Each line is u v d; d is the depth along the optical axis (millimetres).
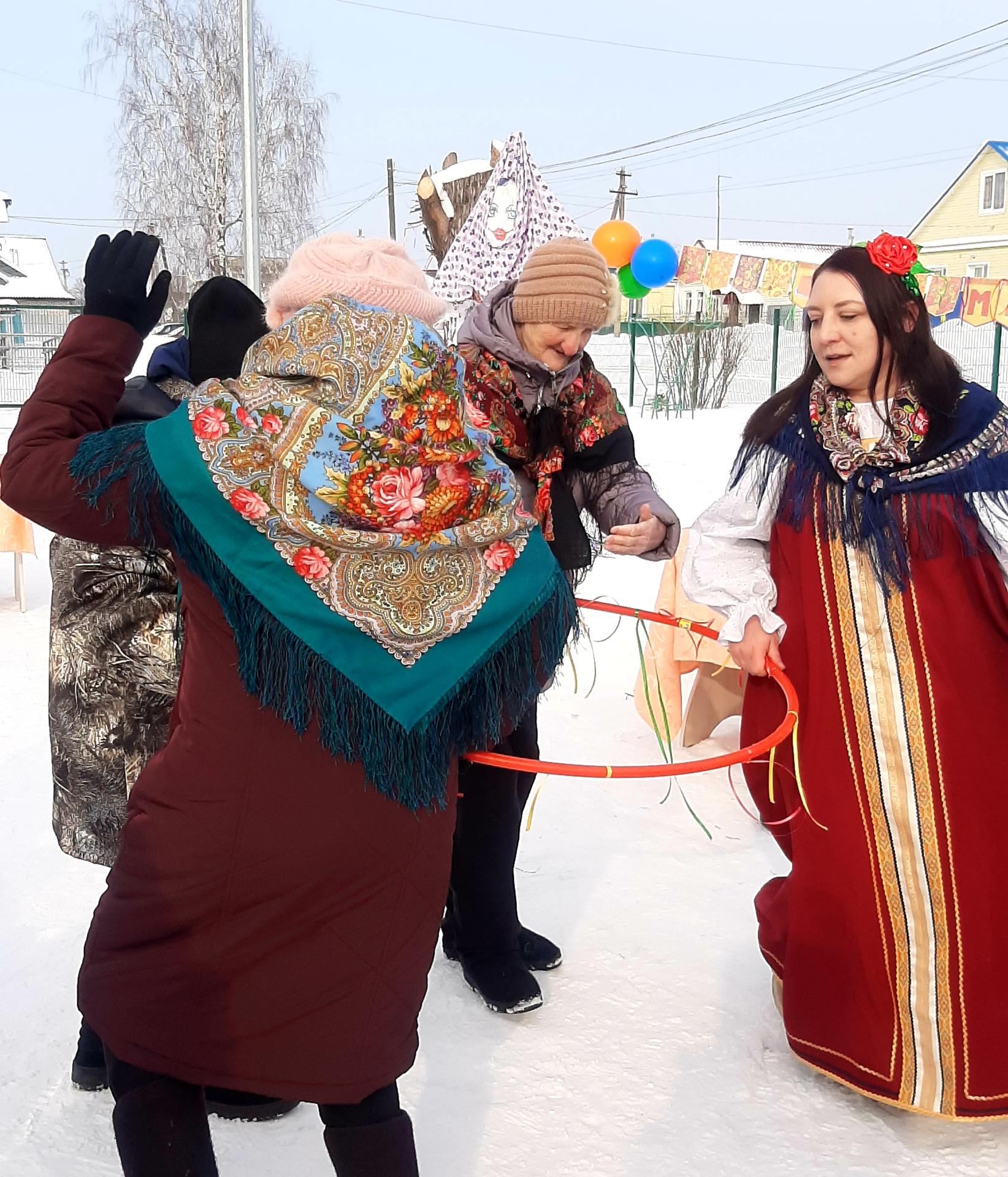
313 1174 2355
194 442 1786
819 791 2570
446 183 11656
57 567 2426
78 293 46531
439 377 1859
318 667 1798
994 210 38219
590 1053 2785
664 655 4867
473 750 1992
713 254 11586
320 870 1824
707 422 21516
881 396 2553
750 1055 2785
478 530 1901
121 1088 1880
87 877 3650
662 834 4051
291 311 2338
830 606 2559
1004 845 2475
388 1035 1905
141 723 2457
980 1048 2449
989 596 2480
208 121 30953
